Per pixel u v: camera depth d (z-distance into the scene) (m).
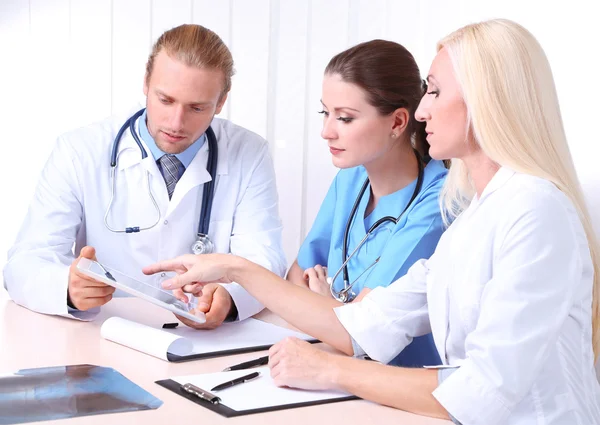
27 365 1.15
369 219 1.72
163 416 0.94
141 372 1.14
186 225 1.87
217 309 1.45
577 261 1.00
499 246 1.03
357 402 1.04
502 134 1.07
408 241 1.58
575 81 2.03
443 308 1.15
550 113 1.09
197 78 1.64
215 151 1.89
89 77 2.64
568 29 2.04
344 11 2.61
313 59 2.64
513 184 1.07
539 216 1.01
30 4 2.62
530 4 2.13
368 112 1.57
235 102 2.67
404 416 0.99
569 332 1.03
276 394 1.05
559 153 1.09
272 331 1.45
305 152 2.68
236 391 1.06
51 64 2.64
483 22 1.13
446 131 1.13
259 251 1.85
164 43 1.67
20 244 1.72
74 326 1.42
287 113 2.67
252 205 1.92
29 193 2.66
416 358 1.62
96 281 1.44
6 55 2.63
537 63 1.09
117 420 0.92
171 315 1.54
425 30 2.46
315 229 1.90
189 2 2.64
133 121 1.86
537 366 0.96
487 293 1.02
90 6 2.62
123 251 1.85
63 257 1.72
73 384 1.06
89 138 1.85
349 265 1.72
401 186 1.68
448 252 1.17
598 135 1.97
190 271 1.35
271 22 2.64
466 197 1.33
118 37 2.64
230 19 2.65
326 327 1.30
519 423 0.98
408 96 1.60
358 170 1.83
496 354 0.96
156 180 1.84
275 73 2.66
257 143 2.00
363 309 1.28
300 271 1.89
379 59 1.57
